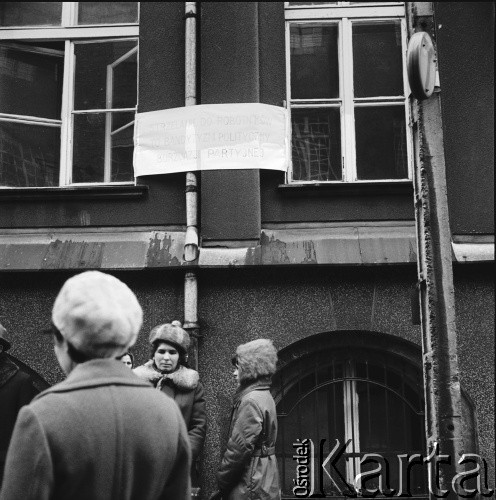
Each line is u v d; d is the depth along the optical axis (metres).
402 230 6.60
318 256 6.43
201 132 6.73
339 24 7.19
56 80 7.32
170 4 7.10
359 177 6.97
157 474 2.16
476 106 6.73
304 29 7.18
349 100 7.07
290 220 6.66
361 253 6.44
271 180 6.73
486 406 6.29
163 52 7.02
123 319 2.23
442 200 3.95
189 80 6.84
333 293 6.46
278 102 6.90
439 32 6.88
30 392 5.37
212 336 6.42
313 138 7.02
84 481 2.04
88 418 2.08
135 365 6.40
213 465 6.22
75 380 2.16
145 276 6.54
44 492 1.98
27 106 7.25
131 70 7.25
